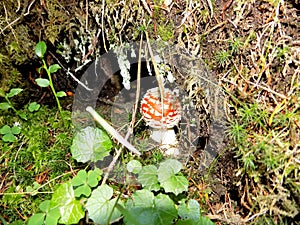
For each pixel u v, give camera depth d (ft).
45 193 0.89
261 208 0.71
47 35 0.93
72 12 0.89
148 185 0.78
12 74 1.03
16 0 0.85
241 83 0.74
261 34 0.70
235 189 0.82
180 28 0.77
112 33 0.86
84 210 0.79
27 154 0.95
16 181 0.92
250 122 0.72
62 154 0.95
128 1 0.77
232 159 0.80
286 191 0.68
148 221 0.72
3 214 0.87
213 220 0.82
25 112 1.06
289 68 0.70
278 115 0.70
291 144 0.68
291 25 0.69
